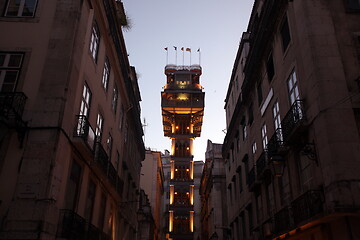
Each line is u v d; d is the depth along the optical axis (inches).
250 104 804.6
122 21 757.3
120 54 724.0
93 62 553.9
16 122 384.2
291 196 498.0
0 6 468.8
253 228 716.7
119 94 778.2
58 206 395.5
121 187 739.4
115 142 735.7
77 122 454.9
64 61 436.1
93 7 552.1
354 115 398.9
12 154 384.5
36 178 374.0
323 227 396.2
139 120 1041.5
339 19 454.9
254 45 685.9
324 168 388.5
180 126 2313.0
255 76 740.0
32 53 441.7
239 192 918.4
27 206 362.0
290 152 504.7
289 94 522.3
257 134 722.2
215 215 1254.9
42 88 420.5
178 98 2222.0
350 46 439.5
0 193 367.2
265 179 642.2
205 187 1669.5
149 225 1334.9
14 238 347.9
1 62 435.5
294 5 499.8
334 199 362.0
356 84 417.1
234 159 1008.2
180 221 2122.3
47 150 386.9
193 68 2278.5
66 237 397.4
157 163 1758.1
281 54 562.9
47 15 466.0
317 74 419.5
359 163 373.1
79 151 467.8
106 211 643.5
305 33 454.0
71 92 437.1
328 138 386.6
